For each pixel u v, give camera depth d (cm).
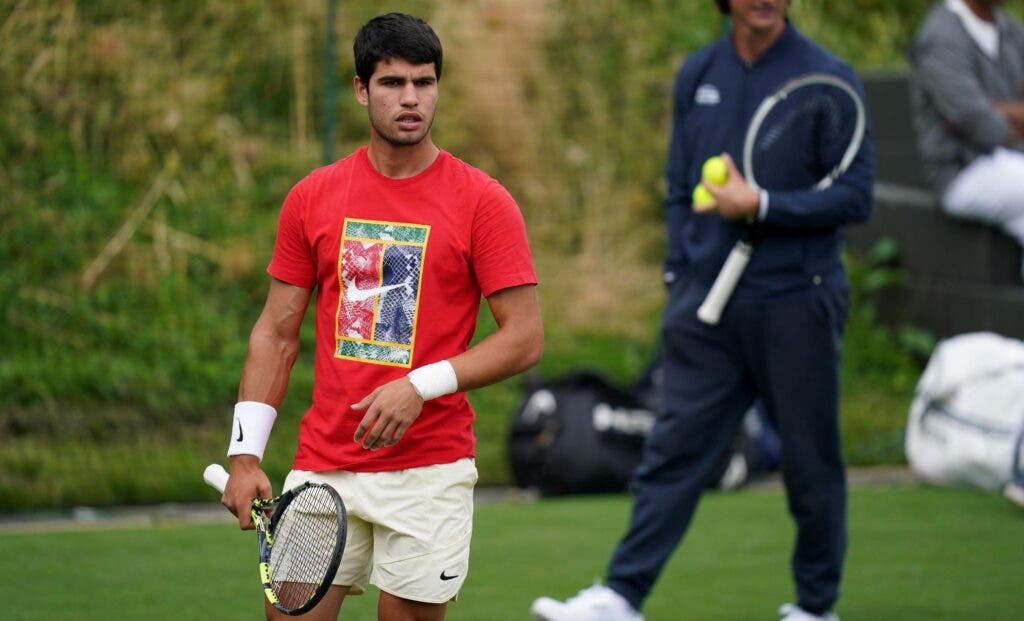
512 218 1329
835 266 1820
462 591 2119
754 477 3058
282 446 2995
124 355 3219
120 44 3584
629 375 3569
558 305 3772
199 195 3597
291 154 3728
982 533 2534
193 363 3231
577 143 3994
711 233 1831
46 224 3372
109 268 3388
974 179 3444
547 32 3966
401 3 3825
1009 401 2759
